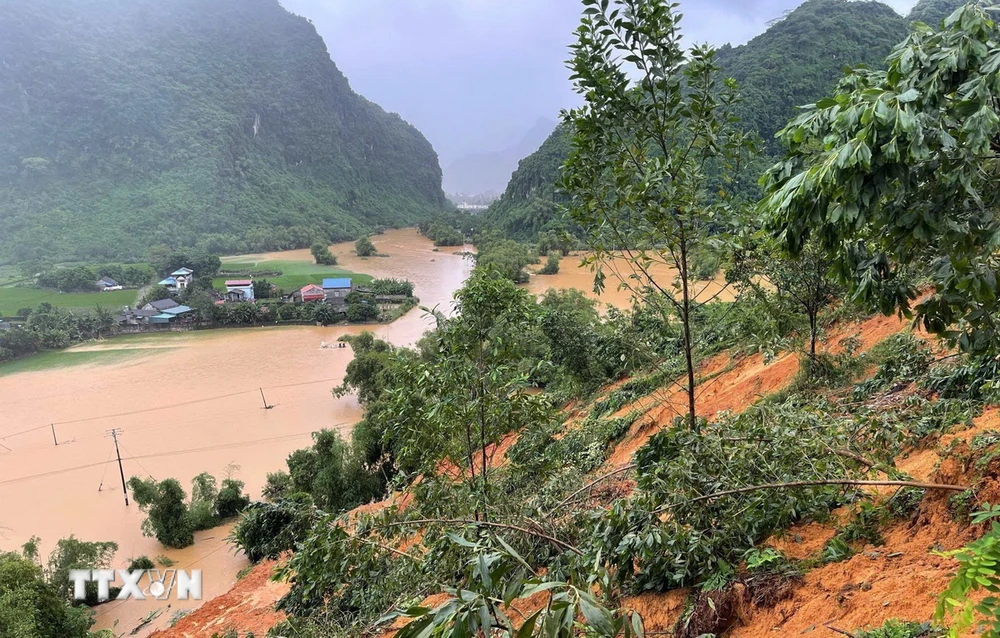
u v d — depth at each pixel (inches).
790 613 129.7
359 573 224.2
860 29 2502.5
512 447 351.3
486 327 280.5
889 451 175.6
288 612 384.8
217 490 982.4
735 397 429.7
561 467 321.7
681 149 202.8
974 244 99.0
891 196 100.0
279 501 754.2
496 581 90.4
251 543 701.9
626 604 172.9
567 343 674.2
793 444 167.2
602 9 189.0
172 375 1718.8
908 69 101.8
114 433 1072.2
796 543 157.4
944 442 173.8
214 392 1549.0
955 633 78.7
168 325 2362.2
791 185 109.7
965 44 94.7
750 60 2416.3
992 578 72.7
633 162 208.4
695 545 154.0
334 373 1705.2
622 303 1456.7
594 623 74.3
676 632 147.5
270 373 1717.5
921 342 283.0
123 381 1670.8
